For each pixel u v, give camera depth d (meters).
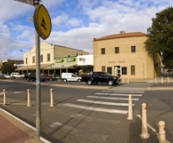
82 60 46.91
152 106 10.45
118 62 42.00
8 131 6.07
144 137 5.77
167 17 38.19
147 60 39.66
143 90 18.08
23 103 12.83
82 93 17.41
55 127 7.15
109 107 10.72
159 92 16.03
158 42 38.09
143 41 39.81
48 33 4.74
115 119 8.06
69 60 49.50
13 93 18.77
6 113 8.89
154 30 38.66
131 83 28.80
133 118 8.10
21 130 6.17
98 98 14.18
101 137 5.96
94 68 45.00
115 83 25.59
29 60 63.12
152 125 6.98
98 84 27.69
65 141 5.70
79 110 10.18
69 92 18.38
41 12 4.46
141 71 39.88
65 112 9.76
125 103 11.77
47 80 44.66
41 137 5.67
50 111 10.05
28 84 31.39
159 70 48.56
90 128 6.93
